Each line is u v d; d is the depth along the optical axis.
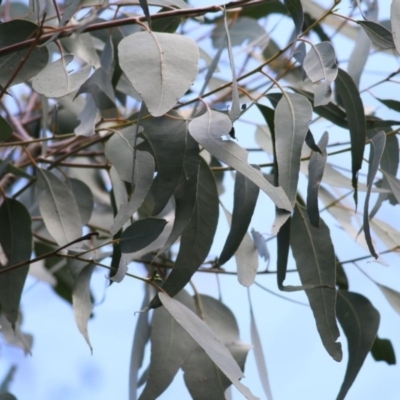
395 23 1.39
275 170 1.42
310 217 1.38
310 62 1.39
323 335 1.43
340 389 1.55
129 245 1.37
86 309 1.47
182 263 1.41
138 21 1.39
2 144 1.51
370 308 1.56
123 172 1.42
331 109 1.53
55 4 1.42
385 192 1.52
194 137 1.35
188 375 1.52
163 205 1.38
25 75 1.42
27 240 1.53
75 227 1.54
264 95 1.48
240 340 1.58
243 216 1.39
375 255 1.36
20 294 1.52
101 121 1.57
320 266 1.46
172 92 1.30
